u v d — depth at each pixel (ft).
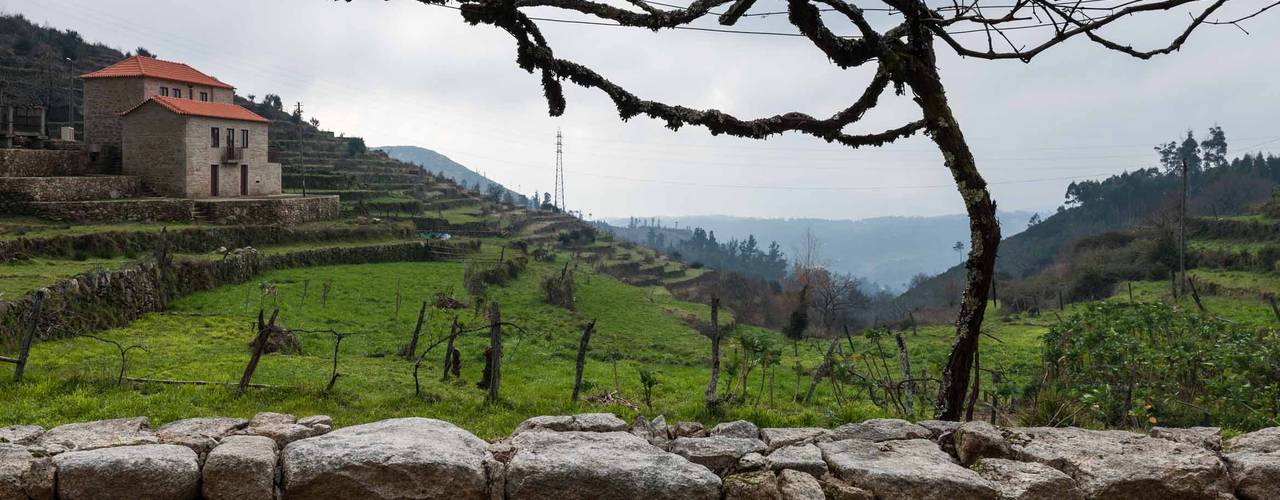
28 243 148.87
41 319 94.32
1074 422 46.21
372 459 21.40
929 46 33.19
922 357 129.70
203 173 230.48
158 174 225.56
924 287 471.21
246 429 24.97
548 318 169.58
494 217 424.87
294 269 195.11
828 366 69.87
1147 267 282.15
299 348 101.30
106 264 138.62
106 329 107.96
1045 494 22.91
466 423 46.68
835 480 23.49
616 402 61.21
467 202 461.78
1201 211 454.40
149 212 200.95
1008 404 61.36
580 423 27.20
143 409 47.85
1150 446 25.54
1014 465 23.98
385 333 130.93
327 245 221.46
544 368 105.50
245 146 249.14
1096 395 44.88
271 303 147.84
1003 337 170.91
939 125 33.63
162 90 248.11
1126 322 64.95
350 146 474.90
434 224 328.49
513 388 72.33
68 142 245.45
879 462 23.86
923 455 25.00
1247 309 194.39
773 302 304.09
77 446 22.84
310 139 460.55
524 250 319.27
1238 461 24.90
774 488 22.71
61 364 74.74
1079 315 66.85
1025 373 90.94
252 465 21.50
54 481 21.01
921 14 31.53
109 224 189.98
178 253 174.60
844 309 291.58
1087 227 642.63
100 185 210.18
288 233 215.72
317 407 50.65
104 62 489.26
